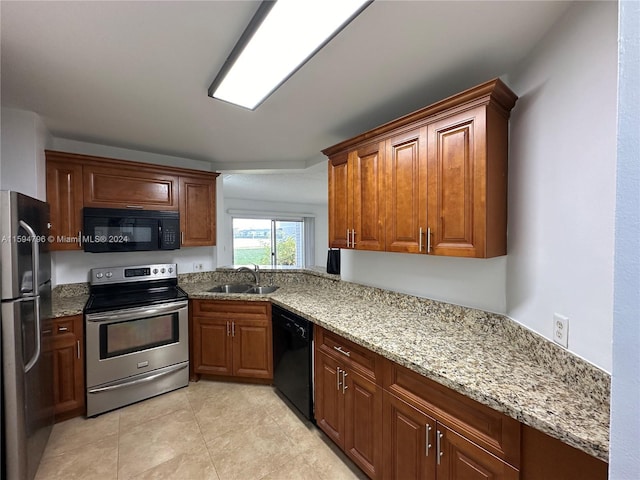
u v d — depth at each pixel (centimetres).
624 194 43
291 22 104
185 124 215
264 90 152
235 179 426
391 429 141
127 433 199
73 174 233
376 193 182
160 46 126
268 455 179
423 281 196
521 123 136
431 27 115
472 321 163
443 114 146
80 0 99
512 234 142
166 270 294
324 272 298
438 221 148
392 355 134
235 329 262
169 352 250
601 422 84
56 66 140
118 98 174
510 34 119
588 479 80
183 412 223
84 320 215
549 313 117
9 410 138
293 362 221
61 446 185
